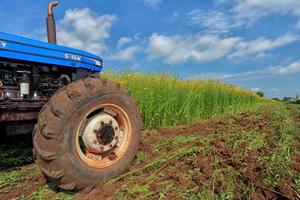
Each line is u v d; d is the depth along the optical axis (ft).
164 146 16.62
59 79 13.03
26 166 12.98
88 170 10.25
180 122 29.58
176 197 10.08
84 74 13.71
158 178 11.59
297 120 34.40
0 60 10.96
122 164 11.57
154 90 26.58
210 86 38.42
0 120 10.24
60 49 12.40
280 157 14.15
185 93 30.37
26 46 11.17
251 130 20.95
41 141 9.32
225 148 15.19
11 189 10.92
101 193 10.23
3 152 13.58
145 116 25.46
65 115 9.43
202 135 19.95
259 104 87.35
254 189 11.20
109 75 27.55
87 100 10.02
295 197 10.84
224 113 41.91
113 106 11.17
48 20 14.70
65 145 9.45
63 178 9.57
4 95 10.48
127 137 11.87
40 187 10.95
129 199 9.93
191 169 12.39
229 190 10.78
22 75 11.44
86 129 10.53
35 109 11.35
